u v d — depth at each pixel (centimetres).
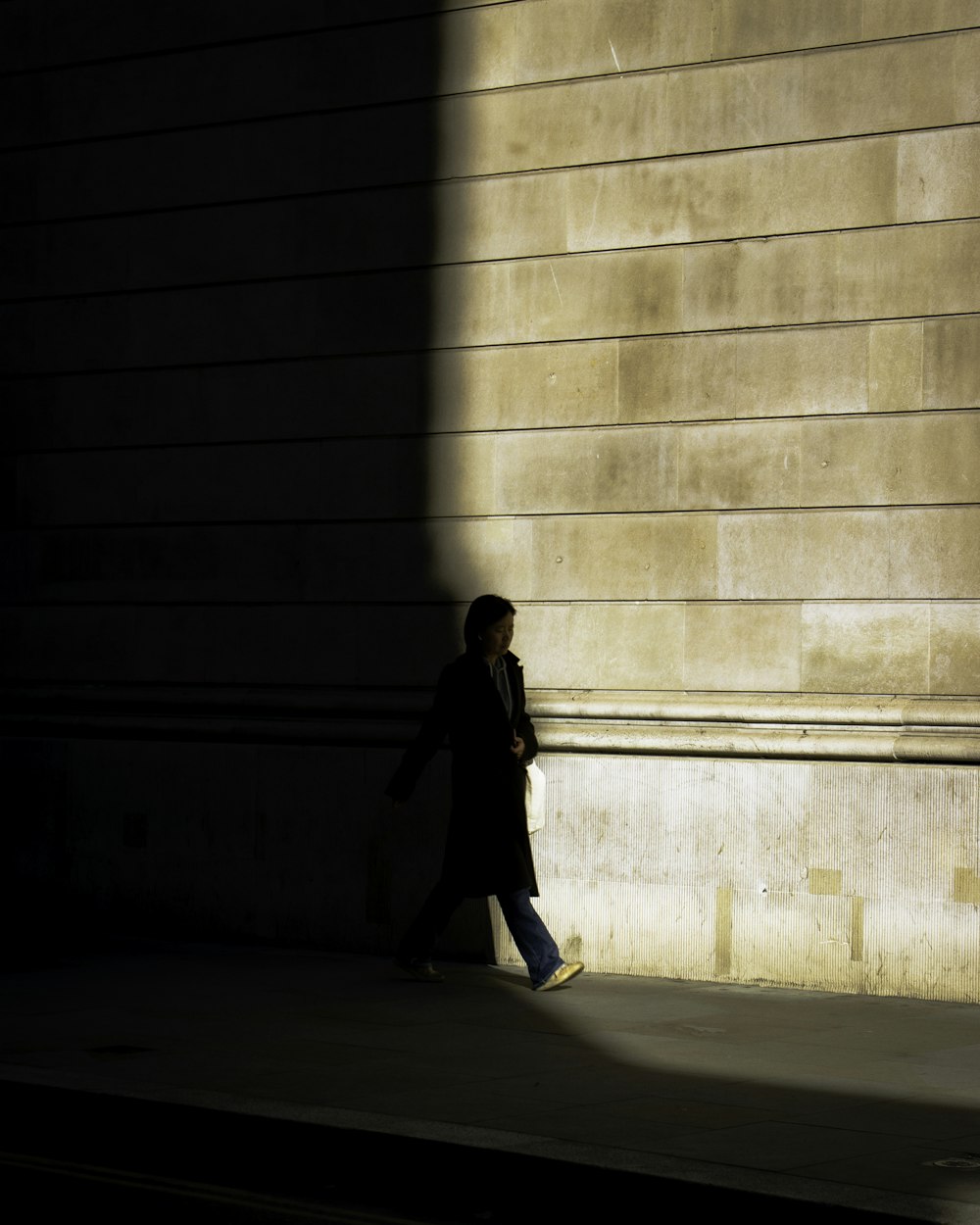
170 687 1254
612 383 1117
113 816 1257
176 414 1261
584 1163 582
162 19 1272
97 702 1270
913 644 1027
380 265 1191
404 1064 772
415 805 1148
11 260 1323
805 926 1026
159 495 1266
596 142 1126
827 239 1058
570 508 1128
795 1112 679
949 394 1023
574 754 1110
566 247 1134
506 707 1027
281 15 1229
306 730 1189
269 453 1227
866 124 1047
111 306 1286
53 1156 672
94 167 1295
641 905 1076
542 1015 918
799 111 1066
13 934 1234
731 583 1079
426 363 1176
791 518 1063
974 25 1020
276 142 1229
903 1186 562
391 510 1184
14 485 1318
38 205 1315
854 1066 782
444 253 1170
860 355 1047
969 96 1020
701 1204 558
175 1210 582
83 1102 697
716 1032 873
